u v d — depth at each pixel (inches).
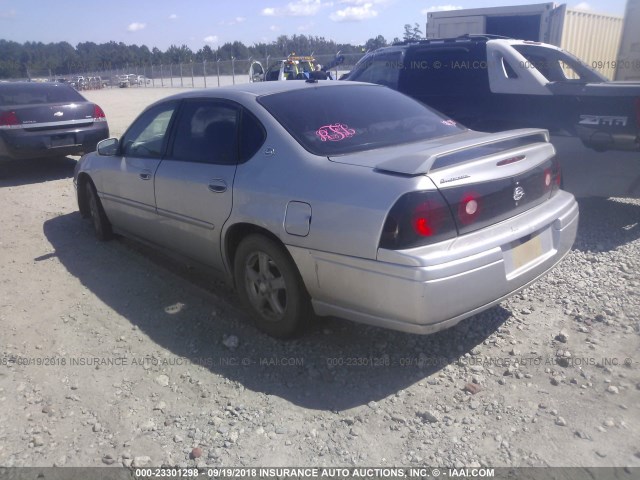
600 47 554.3
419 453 105.3
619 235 209.9
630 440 105.3
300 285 134.0
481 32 539.8
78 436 114.2
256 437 111.7
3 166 381.7
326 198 122.6
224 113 156.7
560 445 105.2
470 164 119.9
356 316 124.4
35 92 371.9
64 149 369.4
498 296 121.9
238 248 146.5
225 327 154.5
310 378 130.1
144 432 114.6
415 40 303.7
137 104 976.9
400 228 111.8
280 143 139.3
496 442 107.0
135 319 161.9
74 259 211.3
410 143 142.3
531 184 133.6
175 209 166.9
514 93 253.6
